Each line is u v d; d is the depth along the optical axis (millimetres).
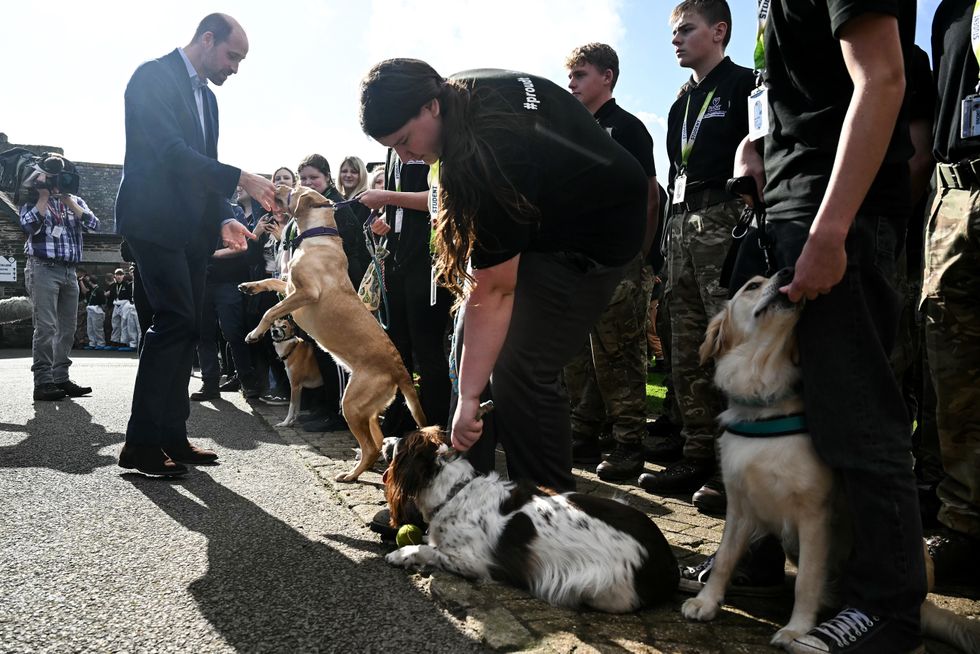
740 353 2133
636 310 4254
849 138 1759
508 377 2648
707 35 3939
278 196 4805
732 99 3688
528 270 2598
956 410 2561
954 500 2633
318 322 4457
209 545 2793
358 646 1958
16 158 19234
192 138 4004
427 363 4477
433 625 2107
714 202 3686
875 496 1873
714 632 2090
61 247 6742
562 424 2742
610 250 2617
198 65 4117
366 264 5758
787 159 2084
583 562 2236
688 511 3510
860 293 1911
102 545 2738
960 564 2600
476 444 2832
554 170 2301
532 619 2117
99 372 9961
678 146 4117
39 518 3031
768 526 2176
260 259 7164
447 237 2164
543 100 2301
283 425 5844
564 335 2680
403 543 2719
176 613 2145
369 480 3961
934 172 2910
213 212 4266
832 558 2107
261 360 7734
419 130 2107
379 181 6121
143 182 3725
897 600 1853
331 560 2662
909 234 3428
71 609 2145
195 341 4191
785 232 2074
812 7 1907
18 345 17156
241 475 3994
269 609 2197
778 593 2441
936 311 2570
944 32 2600
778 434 2037
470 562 2439
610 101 4418
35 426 5211
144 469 3748
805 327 1974
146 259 3771
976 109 2377
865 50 1722
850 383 1901
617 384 4270
